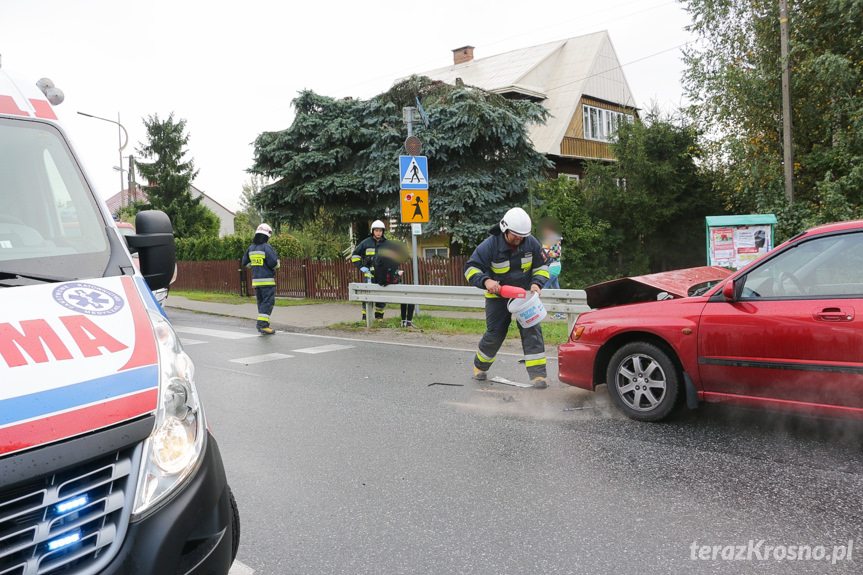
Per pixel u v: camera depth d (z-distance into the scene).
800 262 4.49
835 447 4.47
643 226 21.42
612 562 3.07
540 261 6.59
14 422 1.89
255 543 3.40
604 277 20.31
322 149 18.41
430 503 3.83
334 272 16.70
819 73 15.99
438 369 7.65
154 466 2.13
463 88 17.67
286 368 8.00
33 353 2.12
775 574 2.91
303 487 4.14
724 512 3.55
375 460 4.59
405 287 10.98
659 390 5.21
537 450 4.67
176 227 41.94
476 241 16.98
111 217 3.25
